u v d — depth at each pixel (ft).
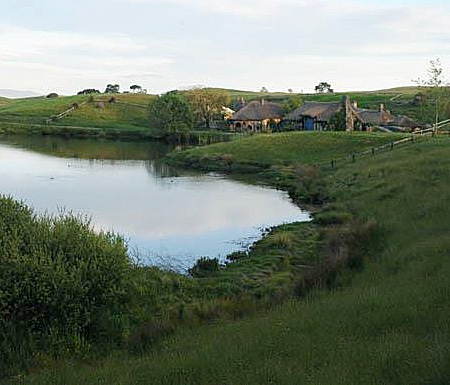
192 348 44.93
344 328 41.96
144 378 38.19
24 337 51.85
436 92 281.33
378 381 31.40
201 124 454.40
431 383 30.12
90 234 65.82
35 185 185.98
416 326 39.27
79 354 50.65
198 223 126.11
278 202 155.02
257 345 41.24
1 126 436.76
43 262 56.90
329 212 122.01
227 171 229.86
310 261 84.94
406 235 78.95
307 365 35.29
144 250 100.99
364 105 487.61
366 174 155.33
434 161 143.43
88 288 57.26
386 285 54.08
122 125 487.20
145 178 208.44
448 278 48.93
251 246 102.06
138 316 60.70
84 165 249.14
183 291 72.49
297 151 246.06
